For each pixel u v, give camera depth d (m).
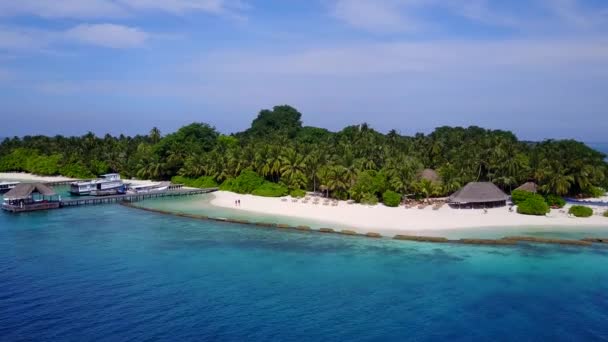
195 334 40.28
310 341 39.34
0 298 47.59
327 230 75.19
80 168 160.75
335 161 106.19
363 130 153.12
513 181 102.12
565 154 105.56
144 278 53.75
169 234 75.12
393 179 97.94
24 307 45.44
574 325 42.47
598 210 88.81
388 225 78.25
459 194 92.75
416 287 51.25
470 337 40.22
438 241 68.50
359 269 57.00
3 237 72.75
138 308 45.41
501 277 54.31
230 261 60.31
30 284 51.59
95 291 49.69
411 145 135.75
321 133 186.00
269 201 104.75
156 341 38.97
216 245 68.12
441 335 40.56
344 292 49.78
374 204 95.81
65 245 68.00
